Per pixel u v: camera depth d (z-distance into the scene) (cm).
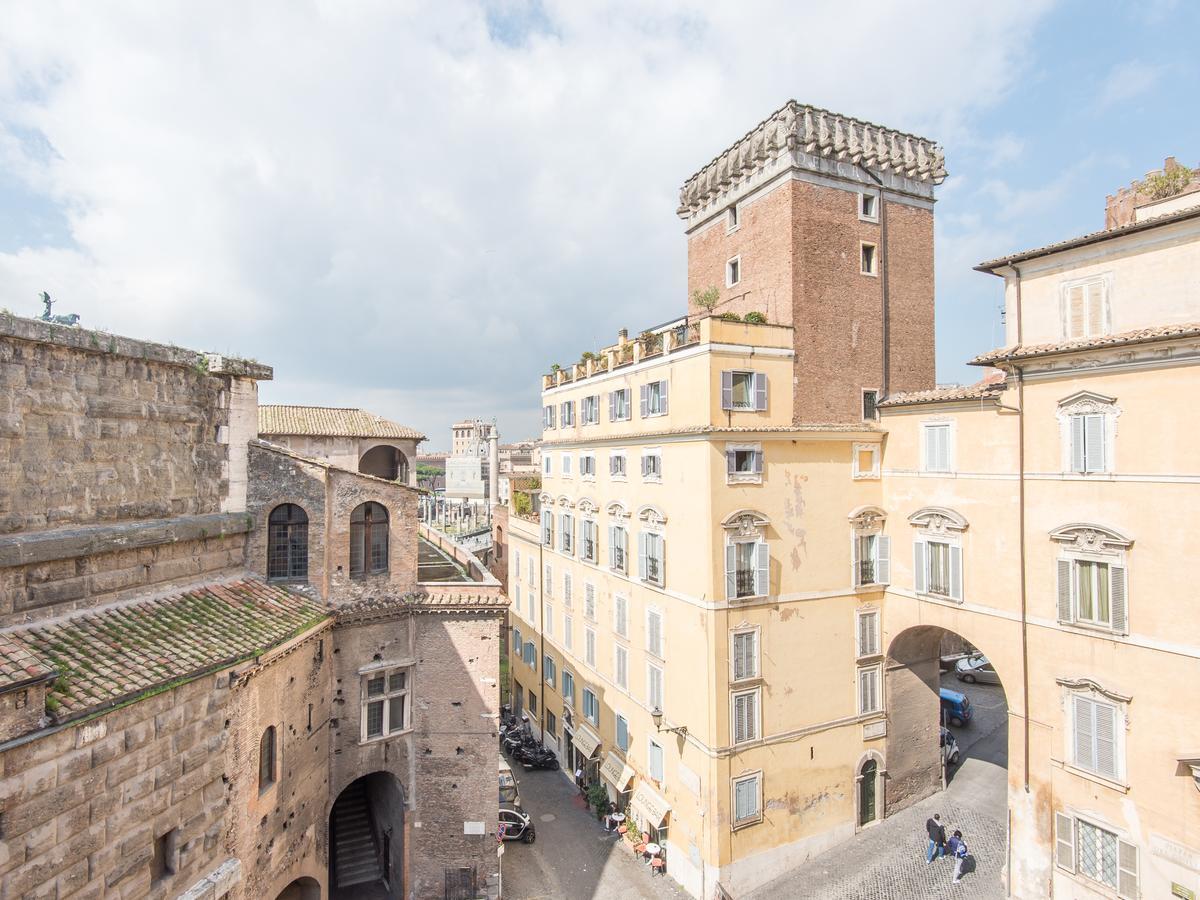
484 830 2583
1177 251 2297
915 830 3228
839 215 3356
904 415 3266
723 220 3769
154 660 1538
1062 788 2552
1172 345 2245
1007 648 2777
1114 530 2392
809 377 3225
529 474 7338
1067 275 2608
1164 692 2256
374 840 2988
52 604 1512
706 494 2906
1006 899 2711
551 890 2969
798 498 3128
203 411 2072
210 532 2031
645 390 3419
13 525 1437
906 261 3566
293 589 2298
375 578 2483
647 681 3359
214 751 1662
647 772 3356
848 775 3216
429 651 2566
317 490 2333
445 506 7806
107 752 1357
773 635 3027
